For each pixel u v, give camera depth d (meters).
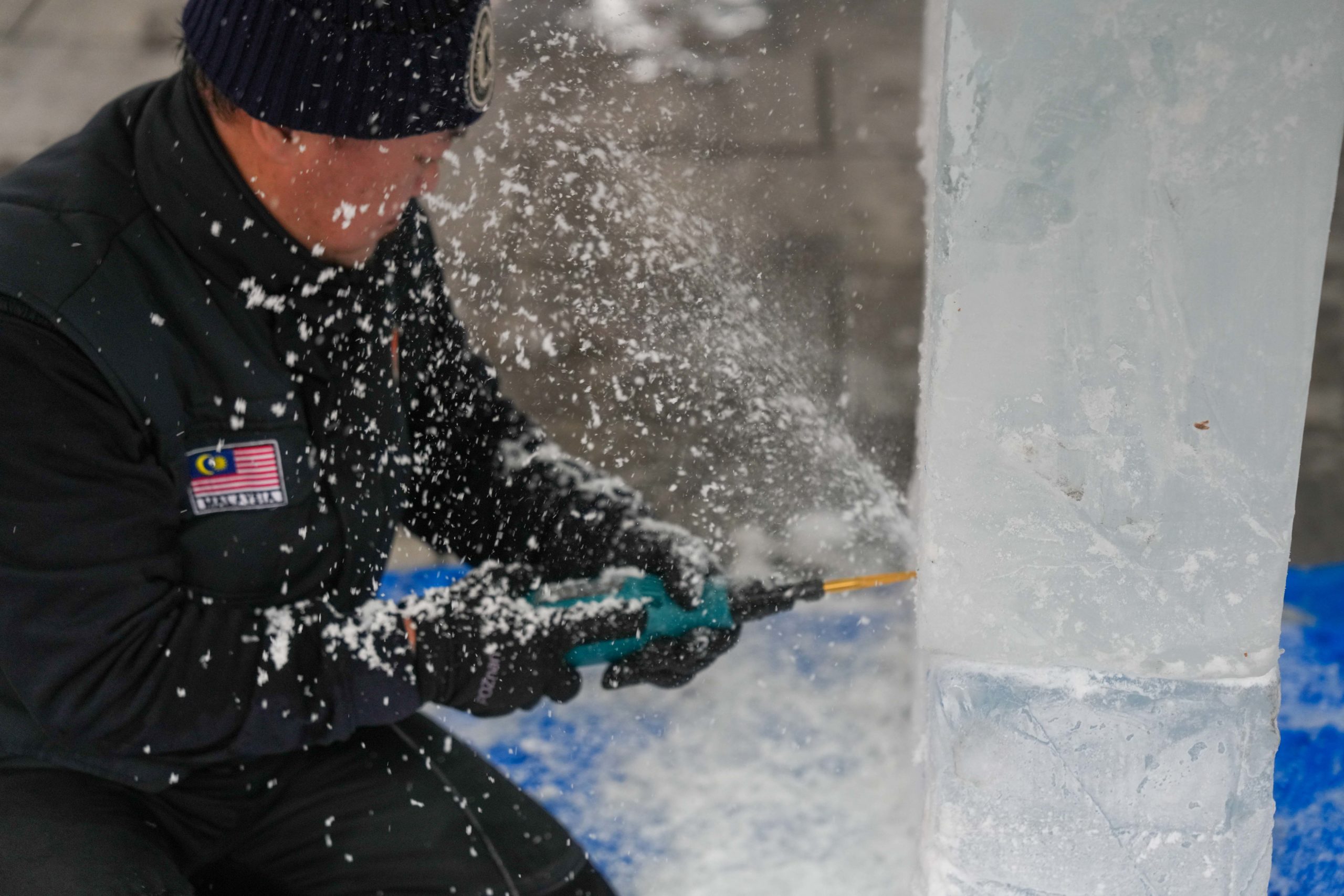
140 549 1.22
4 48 3.47
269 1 1.15
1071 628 1.26
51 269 1.18
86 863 1.20
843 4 3.57
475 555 1.69
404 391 1.63
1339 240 2.96
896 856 1.75
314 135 1.21
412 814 1.41
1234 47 1.10
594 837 1.83
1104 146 1.14
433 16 1.18
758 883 1.72
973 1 1.12
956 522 1.25
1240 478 1.20
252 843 1.43
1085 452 1.21
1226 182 1.13
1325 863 1.68
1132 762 1.28
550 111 3.19
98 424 1.19
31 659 1.16
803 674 2.19
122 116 1.33
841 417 2.65
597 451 2.61
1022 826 1.31
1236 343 1.17
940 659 1.31
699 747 2.04
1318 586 2.37
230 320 1.29
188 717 1.22
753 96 3.24
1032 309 1.18
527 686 1.37
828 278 2.88
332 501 1.39
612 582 1.50
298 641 1.29
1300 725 1.97
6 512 1.13
